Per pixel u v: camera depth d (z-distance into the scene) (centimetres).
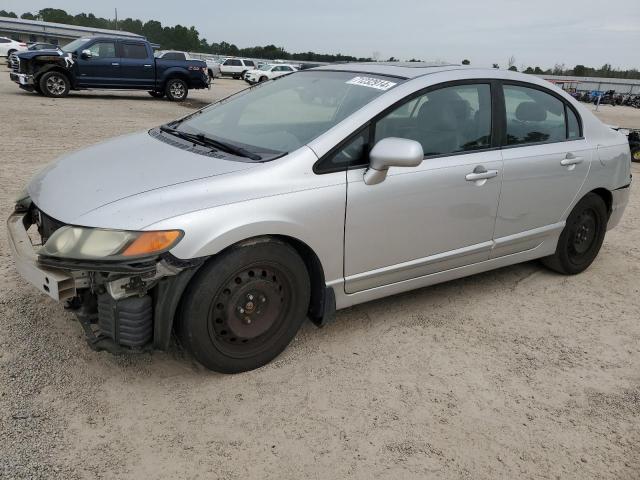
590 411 288
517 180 379
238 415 264
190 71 1914
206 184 269
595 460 254
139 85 1852
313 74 392
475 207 361
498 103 375
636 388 311
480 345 344
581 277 464
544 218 411
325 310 313
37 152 824
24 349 298
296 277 297
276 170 283
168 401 270
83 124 1169
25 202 319
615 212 471
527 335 361
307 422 263
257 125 343
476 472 241
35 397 263
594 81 6869
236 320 282
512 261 409
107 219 249
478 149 363
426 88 339
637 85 6638
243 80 4272
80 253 244
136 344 259
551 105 414
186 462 233
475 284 434
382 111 317
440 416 275
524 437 265
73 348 303
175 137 349
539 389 303
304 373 301
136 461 232
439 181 336
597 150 436
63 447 235
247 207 268
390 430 262
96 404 263
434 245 350
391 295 384
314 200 289
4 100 1530
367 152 311
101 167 300
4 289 362
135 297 256
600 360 338
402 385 297
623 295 434
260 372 299
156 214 252
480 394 295
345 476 233
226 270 269
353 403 279
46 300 349
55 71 1709
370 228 314
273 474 231
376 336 344
